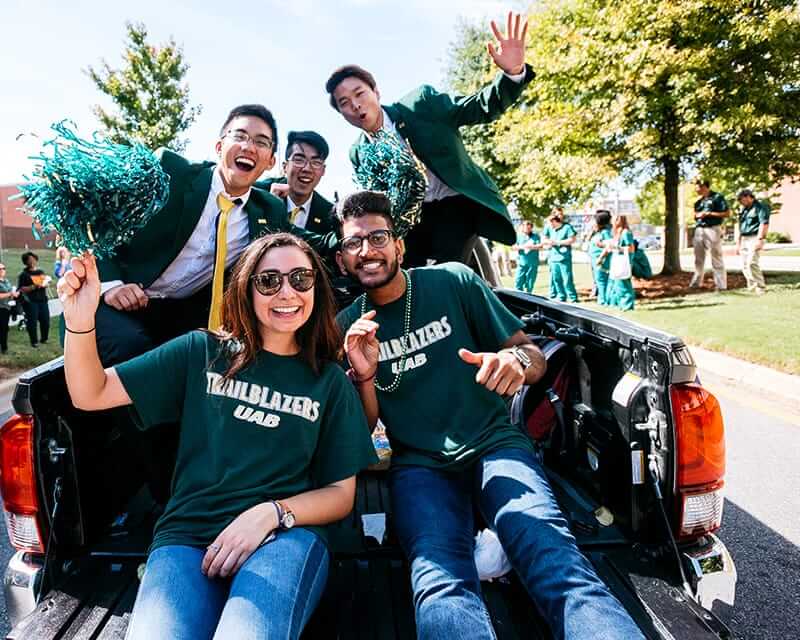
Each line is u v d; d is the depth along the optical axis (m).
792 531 3.12
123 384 1.73
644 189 15.32
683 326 7.61
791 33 9.72
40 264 21.50
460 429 2.08
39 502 1.72
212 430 1.75
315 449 1.83
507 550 1.75
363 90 3.23
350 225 2.09
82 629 1.60
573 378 2.42
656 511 1.85
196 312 2.84
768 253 27.86
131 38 12.97
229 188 2.61
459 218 3.68
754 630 2.35
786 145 10.88
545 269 26.34
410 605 1.72
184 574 1.53
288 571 1.52
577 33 11.37
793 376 5.56
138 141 1.77
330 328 1.87
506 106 3.41
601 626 1.46
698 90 10.01
